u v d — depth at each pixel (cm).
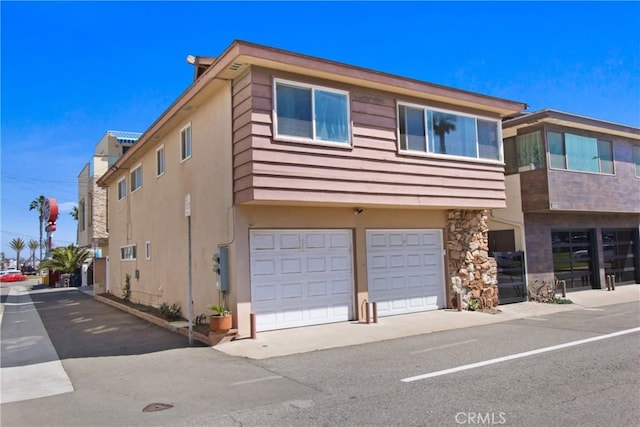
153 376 750
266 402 599
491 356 807
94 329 1273
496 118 1384
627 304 1445
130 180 1906
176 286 1363
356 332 1050
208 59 1183
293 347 920
